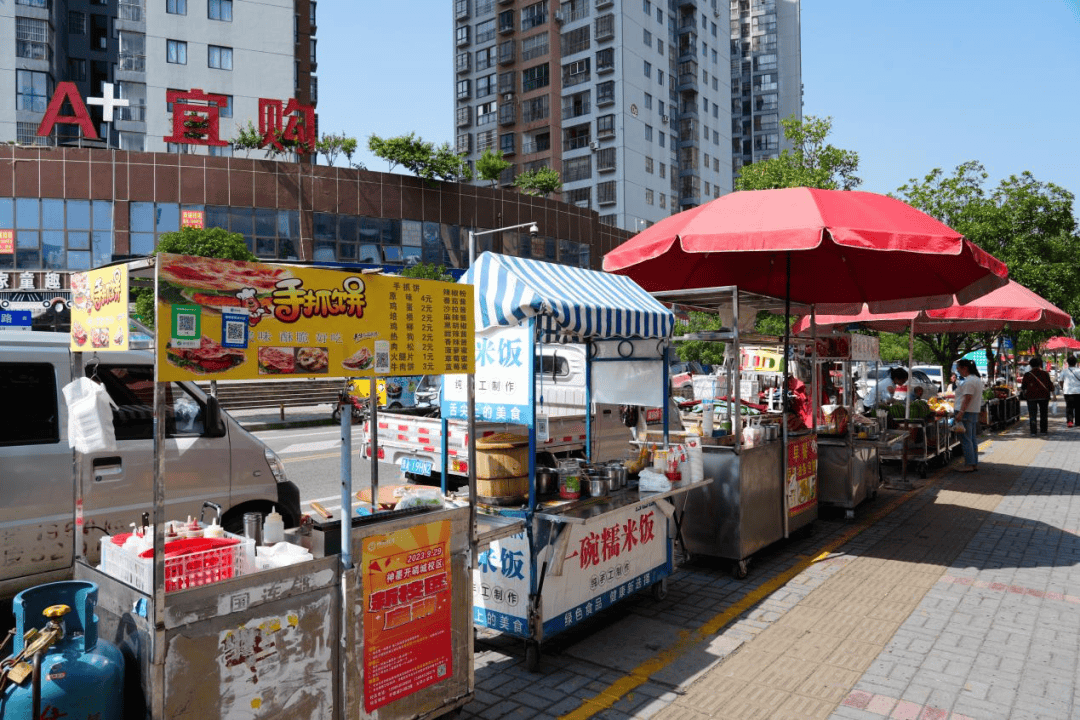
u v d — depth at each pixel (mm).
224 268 2518
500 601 4223
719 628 4746
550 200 39688
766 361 8602
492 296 4203
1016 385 21516
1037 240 16375
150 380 5082
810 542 6988
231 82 38812
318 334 2803
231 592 2566
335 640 2912
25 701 2293
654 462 5031
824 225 5586
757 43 84438
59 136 35438
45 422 4656
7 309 6461
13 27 37688
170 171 29281
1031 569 6082
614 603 4773
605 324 4434
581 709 3652
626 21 53656
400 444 8891
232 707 2576
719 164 65438
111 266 2695
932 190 17281
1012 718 3562
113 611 2766
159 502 2391
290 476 10836
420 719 3236
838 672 4082
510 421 4203
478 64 60688
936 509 8461
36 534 4520
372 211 32750
